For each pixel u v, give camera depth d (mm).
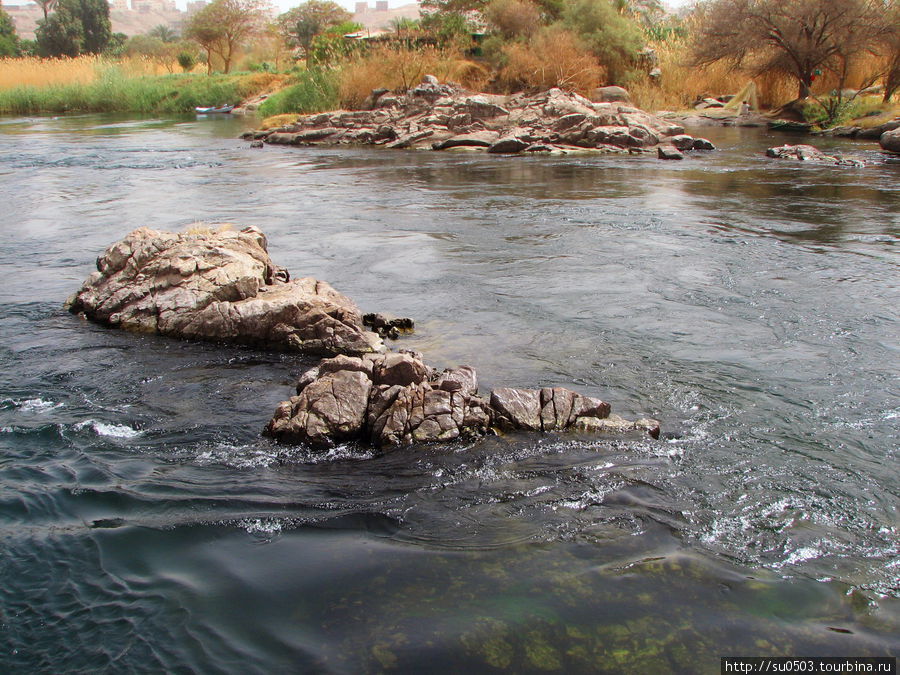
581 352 8508
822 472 5898
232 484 5789
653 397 7312
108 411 7109
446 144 31828
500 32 46531
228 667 3926
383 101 37312
